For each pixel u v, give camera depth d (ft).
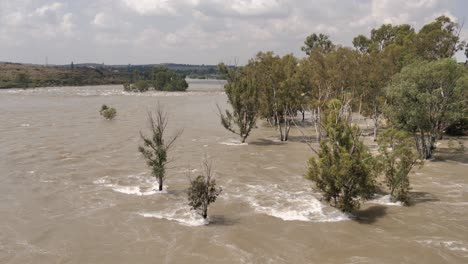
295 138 174.19
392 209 83.66
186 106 307.17
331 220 77.66
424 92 125.08
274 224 75.46
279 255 63.26
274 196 92.07
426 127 126.62
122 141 155.33
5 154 129.08
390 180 87.71
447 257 62.90
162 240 68.08
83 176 105.50
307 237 69.92
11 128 182.09
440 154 137.39
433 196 92.38
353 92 155.33
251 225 74.95
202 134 180.34
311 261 61.52
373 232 72.13
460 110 128.98
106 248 65.00
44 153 131.64
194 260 61.36
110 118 220.23
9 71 587.27
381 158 88.43
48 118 220.02
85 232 70.90
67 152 133.80
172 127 199.00
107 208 82.69
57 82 586.45
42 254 62.64
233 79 160.76
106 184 98.99
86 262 60.39
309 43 335.47
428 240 68.85
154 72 540.52
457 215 80.43
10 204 84.07
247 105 156.15
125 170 112.06
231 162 125.80
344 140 78.89
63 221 75.56
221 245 66.39
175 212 80.89
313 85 166.81
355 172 76.95
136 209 82.33
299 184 102.01
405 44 212.02
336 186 77.20
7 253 62.69
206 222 75.87
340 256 63.10
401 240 68.85
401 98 126.52
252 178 107.45
